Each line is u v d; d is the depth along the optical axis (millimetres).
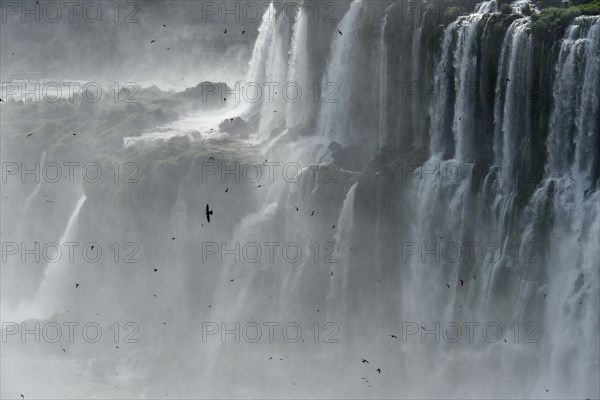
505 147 94312
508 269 91875
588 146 89062
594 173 89062
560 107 90125
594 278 87438
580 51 88125
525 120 92812
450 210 97438
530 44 91375
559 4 95812
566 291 88812
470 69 97312
